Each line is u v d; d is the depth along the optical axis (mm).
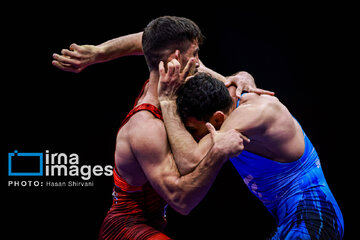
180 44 5645
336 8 12852
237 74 6758
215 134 5289
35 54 12531
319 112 13008
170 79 5523
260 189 6219
